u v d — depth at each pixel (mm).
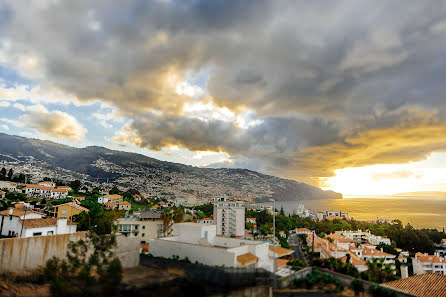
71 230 55938
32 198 129875
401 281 37625
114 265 19000
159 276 21438
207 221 124250
